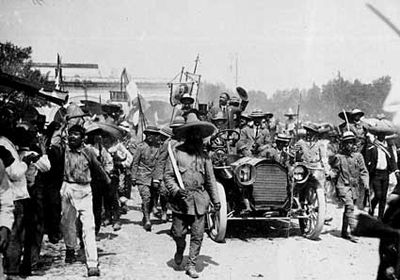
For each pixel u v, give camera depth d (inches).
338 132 438.3
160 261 246.5
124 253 263.3
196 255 223.9
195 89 484.4
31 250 215.8
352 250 277.4
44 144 262.7
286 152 328.5
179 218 228.4
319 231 298.5
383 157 367.2
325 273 225.9
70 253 237.5
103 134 318.3
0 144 203.3
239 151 350.3
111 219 340.5
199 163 229.0
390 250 131.1
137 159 332.8
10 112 230.4
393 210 136.3
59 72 510.6
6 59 440.1
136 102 542.0
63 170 233.6
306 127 343.3
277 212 308.0
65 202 229.9
